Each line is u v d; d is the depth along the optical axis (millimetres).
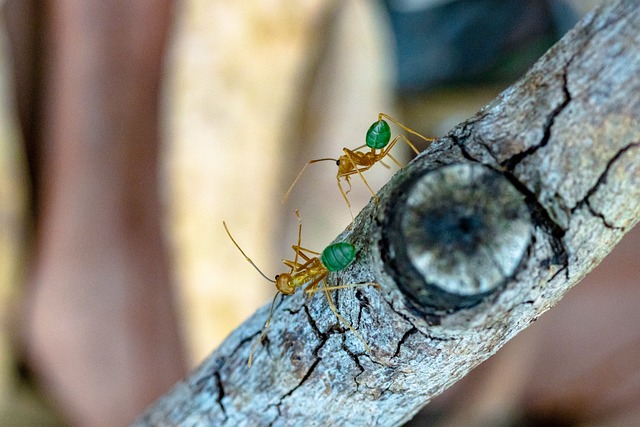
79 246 360
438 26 516
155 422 203
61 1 346
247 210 398
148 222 370
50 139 357
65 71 351
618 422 403
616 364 408
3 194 355
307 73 411
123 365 370
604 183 158
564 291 165
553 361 416
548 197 160
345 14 421
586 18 160
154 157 370
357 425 183
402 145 461
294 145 414
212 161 386
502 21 506
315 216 418
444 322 159
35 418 384
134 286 366
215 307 387
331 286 173
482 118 163
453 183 155
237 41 383
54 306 363
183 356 377
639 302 418
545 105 160
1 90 348
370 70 432
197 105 379
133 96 359
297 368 180
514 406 416
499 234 154
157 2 352
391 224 156
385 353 170
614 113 157
